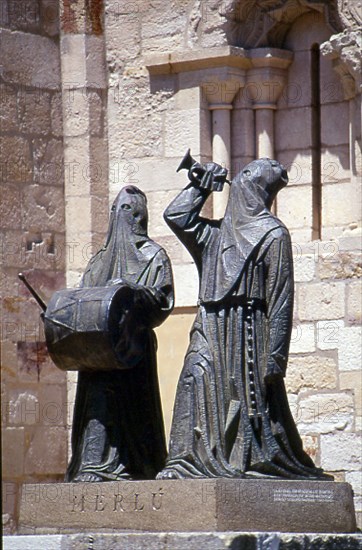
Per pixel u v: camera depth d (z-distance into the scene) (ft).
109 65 63.21
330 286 59.67
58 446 61.62
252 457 50.67
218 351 51.11
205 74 61.46
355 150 59.98
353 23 59.47
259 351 51.24
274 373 51.06
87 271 53.47
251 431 50.75
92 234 62.44
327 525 50.90
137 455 52.26
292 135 61.57
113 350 51.13
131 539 48.83
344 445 59.06
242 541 48.19
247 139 61.57
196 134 61.57
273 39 61.72
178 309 61.52
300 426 59.72
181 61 61.62
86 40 62.95
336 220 60.90
